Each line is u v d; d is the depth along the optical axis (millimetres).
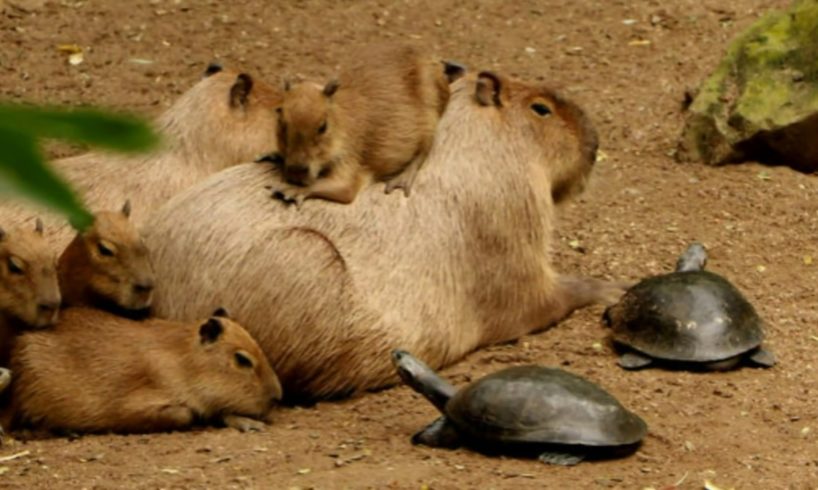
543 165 12844
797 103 17594
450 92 12898
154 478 9156
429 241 11930
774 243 15359
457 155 12398
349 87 12023
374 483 8922
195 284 11156
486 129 12609
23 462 9641
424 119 12242
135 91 19578
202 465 9500
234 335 10586
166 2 22953
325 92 11641
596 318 13172
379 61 12195
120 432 10406
